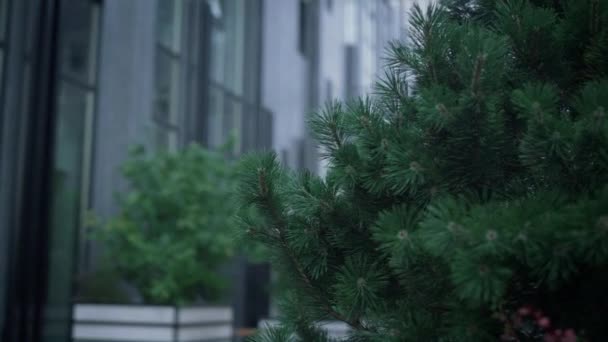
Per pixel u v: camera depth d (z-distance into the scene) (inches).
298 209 60.5
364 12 733.9
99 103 389.4
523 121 55.8
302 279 63.2
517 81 57.4
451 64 58.0
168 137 440.5
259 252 302.2
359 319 60.7
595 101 46.8
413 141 55.4
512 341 50.6
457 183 54.1
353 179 58.3
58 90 268.4
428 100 51.7
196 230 319.0
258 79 564.7
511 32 56.6
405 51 60.9
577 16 56.1
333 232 61.3
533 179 55.2
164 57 441.4
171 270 308.5
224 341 324.8
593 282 48.0
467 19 68.1
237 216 65.2
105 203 379.2
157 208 326.3
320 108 63.6
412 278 53.3
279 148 604.1
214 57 506.3
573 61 58.6
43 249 259.1
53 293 266.4
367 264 59.8
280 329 64.3
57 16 269.4
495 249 43.1
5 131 255.9
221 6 520.4
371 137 58.2
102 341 290.4
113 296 320.5
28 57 262.5
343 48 723.4
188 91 461.4
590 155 47.7
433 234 45.2
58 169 286.0
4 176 253.1
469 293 44.4
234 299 473.4
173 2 457.7
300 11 684.7
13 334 249.0
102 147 386.3
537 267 45.9
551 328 50.5
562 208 44.8
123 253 318.3
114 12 398.9
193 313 300.4
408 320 54.5
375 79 64.1
